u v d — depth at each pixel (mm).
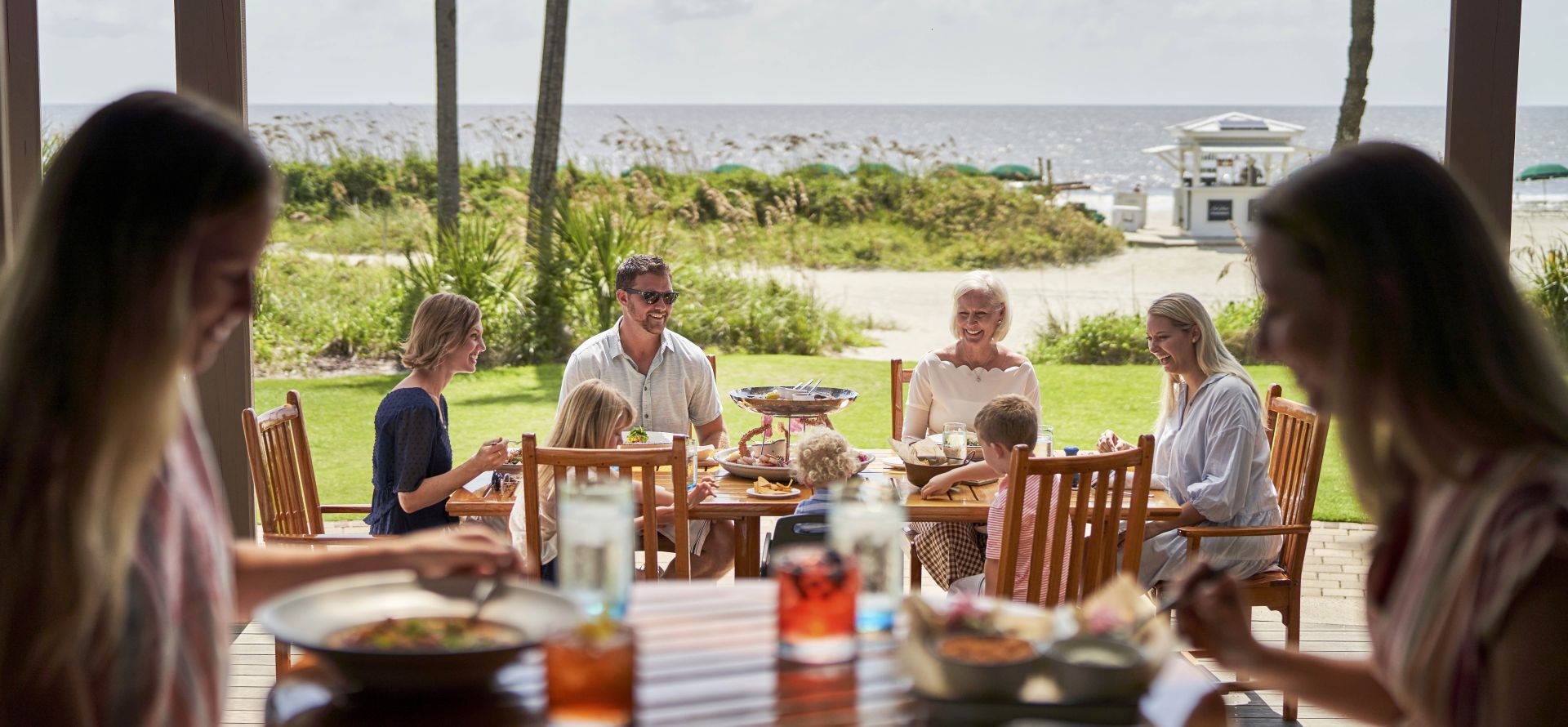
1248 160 19078
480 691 1217
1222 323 10617
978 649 1284
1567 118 37656
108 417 916
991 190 15609
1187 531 3309
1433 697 1042
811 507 2994
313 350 10000
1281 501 3637
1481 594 971
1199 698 1254
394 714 1166
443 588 1370
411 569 1381
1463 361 981
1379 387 1024
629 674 1125
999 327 4230
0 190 3844
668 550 3799
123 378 920
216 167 952
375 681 1174
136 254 916
